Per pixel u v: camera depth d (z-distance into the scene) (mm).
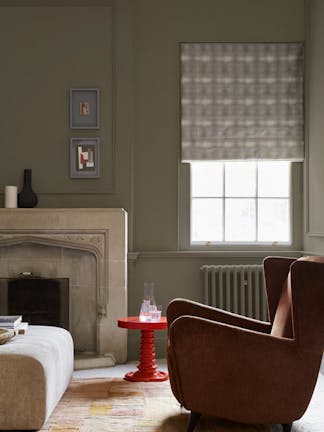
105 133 5891
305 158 5961
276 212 6102
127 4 5902
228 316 4020
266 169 6125
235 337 3381
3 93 5875
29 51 5891
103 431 3504
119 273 5586
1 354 3498
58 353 3924
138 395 4301
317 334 3367
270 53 6035
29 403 3467
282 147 6031
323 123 5492
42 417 3467
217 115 6027
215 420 3770
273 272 3998
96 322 5645
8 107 5879
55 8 5898
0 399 3465
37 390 3473
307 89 5934
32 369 3477
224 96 6027
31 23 5898
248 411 3395
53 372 3689
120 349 5570
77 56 5898
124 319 4867
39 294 5652
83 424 3633
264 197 6105
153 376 4793
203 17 6027
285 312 3633
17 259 5672
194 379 3436
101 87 5895
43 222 5598
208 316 4027
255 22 6035
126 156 5879
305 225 5945
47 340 3934
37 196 5840
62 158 5879
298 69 6043
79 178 5863
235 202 6109
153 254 5906
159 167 6008
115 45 5902
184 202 6016
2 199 5840
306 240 5941
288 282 3699
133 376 4785
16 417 3461
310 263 3385
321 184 5539
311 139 5832
